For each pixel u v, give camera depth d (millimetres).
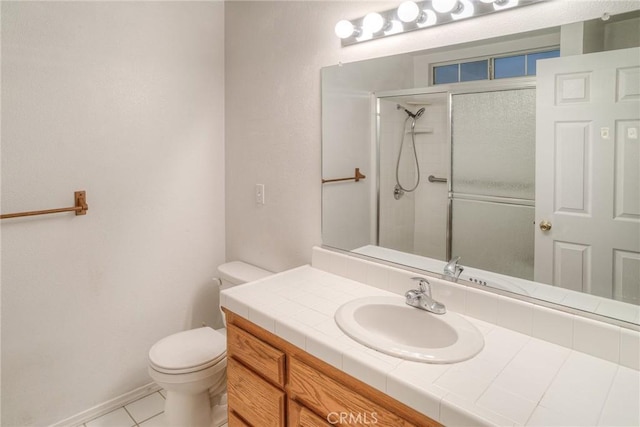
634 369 1077
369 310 1466
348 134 1773
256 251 2326
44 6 1779
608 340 1119
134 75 2078
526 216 1290
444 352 1109
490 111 1349
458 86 1420
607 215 1131
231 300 1541
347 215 1813
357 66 1719
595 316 1165
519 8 1268
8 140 1728
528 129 1268
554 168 1221
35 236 1830
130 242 2137
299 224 2057
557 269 1234
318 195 1944
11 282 1782
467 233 1435
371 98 1675
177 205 2307
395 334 1431
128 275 2145
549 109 1220
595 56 1127
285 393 1355
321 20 1850
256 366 1442
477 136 1385
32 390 1873
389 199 1649
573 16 1163
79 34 1886
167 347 1890
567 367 1079
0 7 1672
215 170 2459
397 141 1604
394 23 1572
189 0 2252
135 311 2189
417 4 1473
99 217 2016
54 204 1868
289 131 2055
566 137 1192
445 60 1447
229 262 2496
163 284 2291
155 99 2164
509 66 1298
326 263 1886
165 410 1886
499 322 1328
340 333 1237
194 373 1752
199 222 2416
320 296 1565
